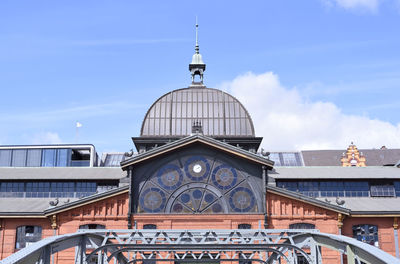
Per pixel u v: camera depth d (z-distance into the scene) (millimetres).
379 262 15219
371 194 42406
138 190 36906
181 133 45000
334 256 36594
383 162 71188
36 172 45125
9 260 13656
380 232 37594
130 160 36625
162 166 37344
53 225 37094
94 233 23641
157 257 36094
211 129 45188
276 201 36906
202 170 37219
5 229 37938
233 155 37281
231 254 36062
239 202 36656
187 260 28688
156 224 36281
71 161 60844
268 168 37438
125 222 36688
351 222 37719
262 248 25109
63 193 43062
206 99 46781
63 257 36844
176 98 46812
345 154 70062
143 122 45688
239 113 46125
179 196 36812
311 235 24219
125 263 29281
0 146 60812
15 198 42719
